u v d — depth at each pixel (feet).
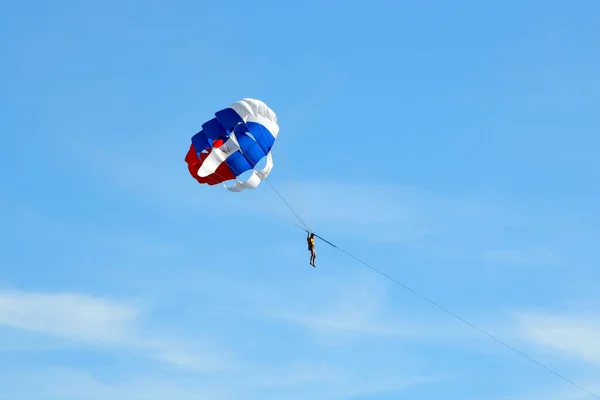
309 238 397.60
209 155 419.13
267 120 426.92
